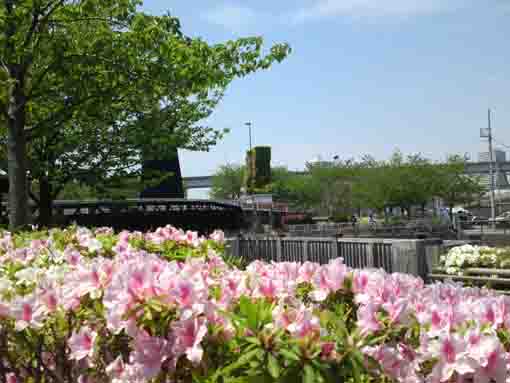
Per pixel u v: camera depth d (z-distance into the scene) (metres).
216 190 105.25
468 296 3.41
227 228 35.34
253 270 3.45
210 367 2.47
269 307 2.64
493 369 2.35
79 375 3.45
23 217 15.57
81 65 15.42
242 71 15.96
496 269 9.83
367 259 14.48
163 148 19.34
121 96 17.47
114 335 3.07
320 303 3.15
